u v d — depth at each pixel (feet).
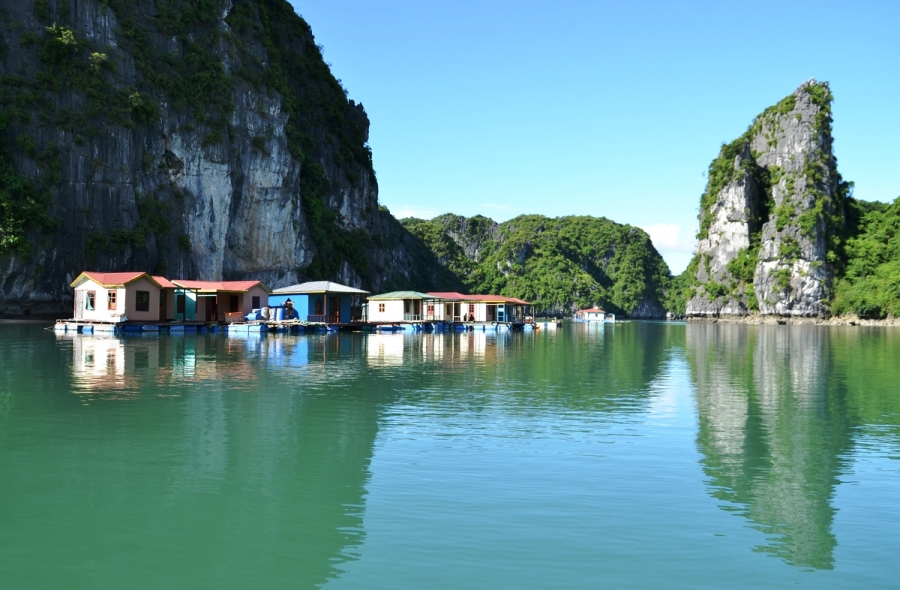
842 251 649.20
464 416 68.90
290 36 449.48
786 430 63.21
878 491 44.62
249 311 228.63
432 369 112.57
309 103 441.68
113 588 30.73
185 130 311.88
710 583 31.35
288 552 34.37
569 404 77.10
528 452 53.83
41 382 87.45
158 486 44.24
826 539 36.42
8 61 271.28
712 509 40.86
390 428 62.54
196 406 71.77
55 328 198.70
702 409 74.59
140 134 295.07
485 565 32.91
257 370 105.09
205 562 33.30
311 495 42.73
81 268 271.49
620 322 619.67
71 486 44.11
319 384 90.38
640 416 69.87
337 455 52.34
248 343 162.91
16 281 255.91
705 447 56.18
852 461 52.01
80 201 273.95
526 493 43.42
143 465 48.96
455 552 34.32
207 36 338.95
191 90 319.68
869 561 33.76
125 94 290.35
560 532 36.96
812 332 356.79
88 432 58.75
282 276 369.91
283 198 365.20
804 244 645.92
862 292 580.30
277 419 65.82
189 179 314.35
